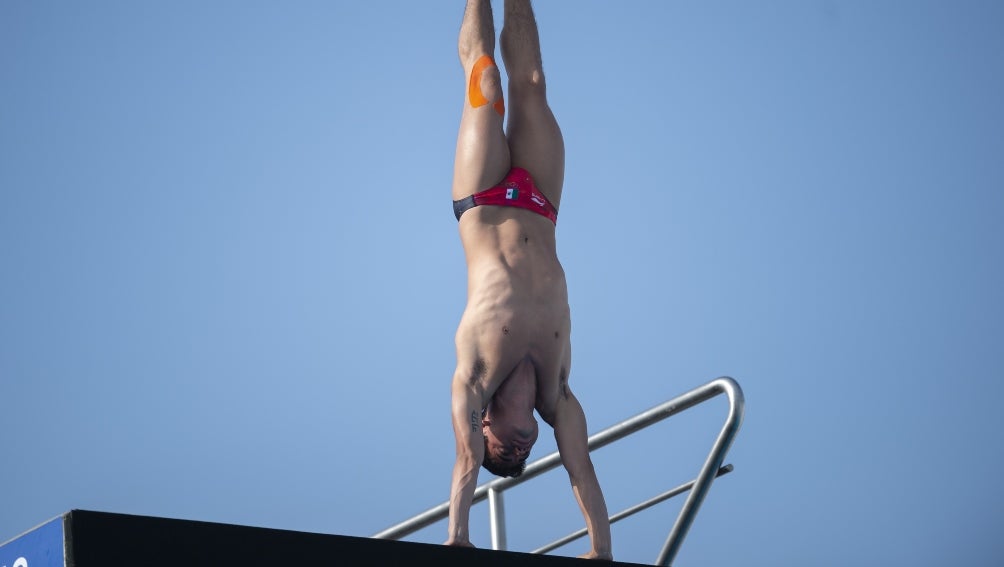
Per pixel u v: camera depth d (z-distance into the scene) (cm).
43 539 1638
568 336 2372
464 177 2408
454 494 2155
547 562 1973
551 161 2495
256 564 1702
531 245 2378
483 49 2469
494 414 2300
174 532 1658
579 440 2344
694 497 2553
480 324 2280
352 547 1791
